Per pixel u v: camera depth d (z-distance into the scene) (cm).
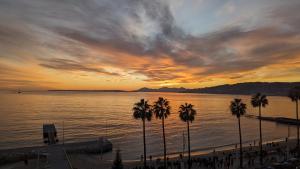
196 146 9931
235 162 6300
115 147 9544
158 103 5491
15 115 18212
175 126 15000
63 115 18875
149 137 11550
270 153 7131
